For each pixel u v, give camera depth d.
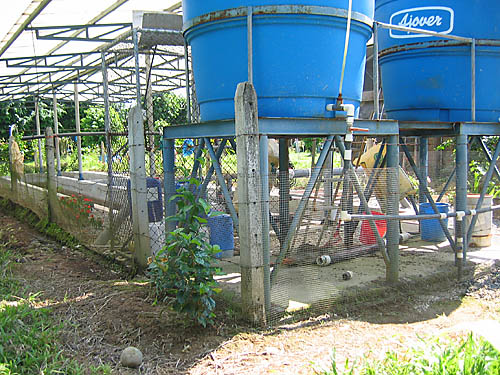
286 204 5.05
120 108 11.61
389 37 5.81
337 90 4.29
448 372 2.63
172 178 5.16
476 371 2.60
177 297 3.66
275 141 8.11
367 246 5.44
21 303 4.17
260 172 3.92
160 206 5.71
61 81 11.94
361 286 4.62
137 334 3.67
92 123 19.58
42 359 3.21
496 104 5.63
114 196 6.01
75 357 3.36
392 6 5.76
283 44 4.07
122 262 5.68
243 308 3.92
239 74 4.20
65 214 7.35
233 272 5.18
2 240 7.32
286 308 4.07
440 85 5.50
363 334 3.80
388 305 4.45
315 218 6.62
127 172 6.79
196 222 3.82
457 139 5.44
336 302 4.30
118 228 5.93
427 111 5.62
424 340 3.28
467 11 5.33
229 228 5.78
